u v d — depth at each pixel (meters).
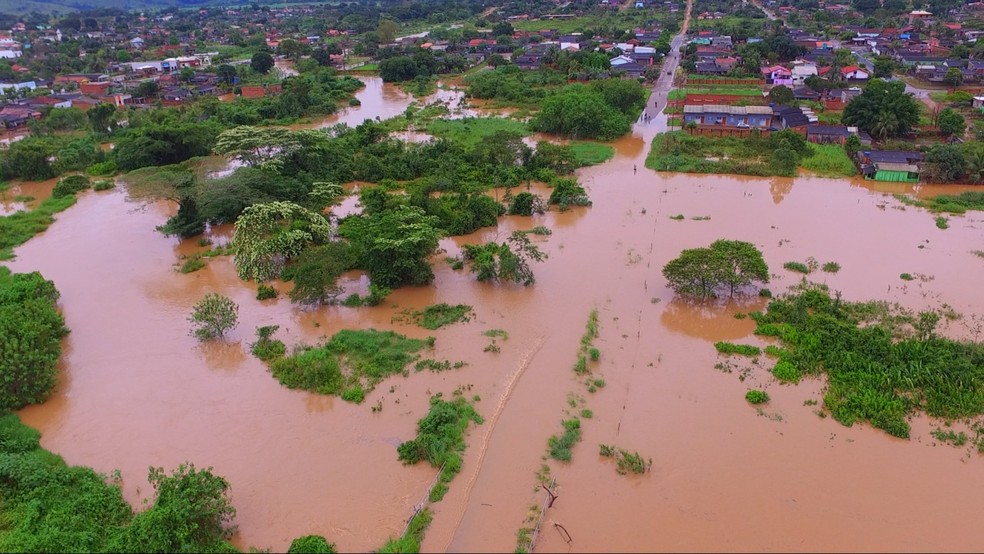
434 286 39.38
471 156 62.16
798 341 32.19
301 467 24.83
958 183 56.56
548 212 51.09
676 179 59.16
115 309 37.78
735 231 46.62
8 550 20.17
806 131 68.69
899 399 27.81
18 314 32.44
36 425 27.72
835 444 25.72
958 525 21.97
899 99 67.19
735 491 23.44
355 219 47.19
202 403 28.94
